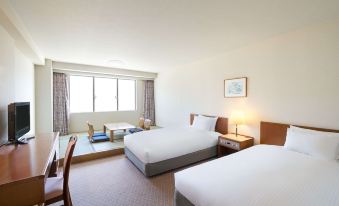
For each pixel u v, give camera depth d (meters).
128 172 2.87
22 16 2.11
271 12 2.04
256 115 3.17
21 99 3.09
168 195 2.20
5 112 2.09
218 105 3.96
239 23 2.35
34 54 3.26
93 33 2.68
